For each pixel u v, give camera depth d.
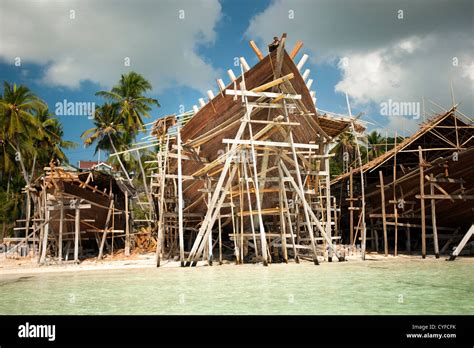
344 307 8.14
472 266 15.55
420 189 20.22
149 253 26.38
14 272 16.55
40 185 25.27
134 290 10.80
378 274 13.19
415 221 23.06
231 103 17.45
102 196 23.20
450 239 21.89
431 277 12.47
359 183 28.69
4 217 42.84
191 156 19.44
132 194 30.48
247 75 16.78
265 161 17.11
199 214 21.89
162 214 18.02
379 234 28.16
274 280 11.97
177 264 18.03
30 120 37.56
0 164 39.06
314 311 7.81
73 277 14.33
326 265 16.09
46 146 43.88
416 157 25.11
